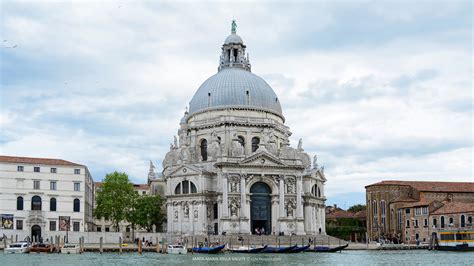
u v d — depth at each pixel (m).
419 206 146.50
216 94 151.62
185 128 157.38
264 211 138.62
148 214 143.50
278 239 124.75
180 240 124.56
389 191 160.62
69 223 126.25
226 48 164.12
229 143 142.88
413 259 93.19
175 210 140.12
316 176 151.25
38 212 122.56
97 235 124.00
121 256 98.44
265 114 151.50
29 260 87.38
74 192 127.62
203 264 80.56
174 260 88.69
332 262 85.88
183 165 140.12
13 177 121.62
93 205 165.62
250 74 158.12
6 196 120.44
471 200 157.25
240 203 134.88
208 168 141.38
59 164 126.81
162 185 157.88
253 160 136.88
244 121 147.12
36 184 123.88
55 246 107.69
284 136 155.88
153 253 108.75
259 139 147.75
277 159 138.12
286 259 91.50
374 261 88.31
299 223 138.00
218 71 165.75
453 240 125.88
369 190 166.25
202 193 136.62
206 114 151.12
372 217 164.25
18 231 119.56
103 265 78.75
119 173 144.38
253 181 137.62
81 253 106.56
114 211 141.25
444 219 138.38
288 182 139.62
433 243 128.00
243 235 128.25
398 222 155.25
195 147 148.88
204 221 136.12
